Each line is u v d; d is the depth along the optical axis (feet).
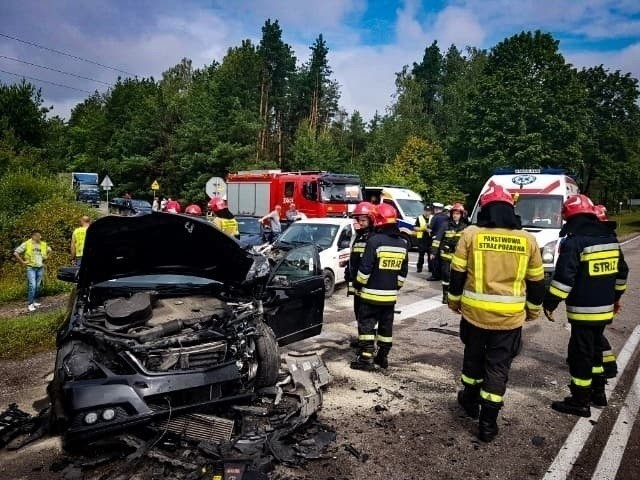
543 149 105.70
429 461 12.55
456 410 15.57
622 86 155.22
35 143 96.17
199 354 13.29
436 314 28.63
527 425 14.60
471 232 13.89
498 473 12.07
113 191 148.15
